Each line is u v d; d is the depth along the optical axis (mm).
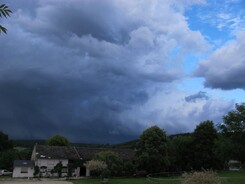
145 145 80562
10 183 61656
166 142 82562
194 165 86438
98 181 63875
